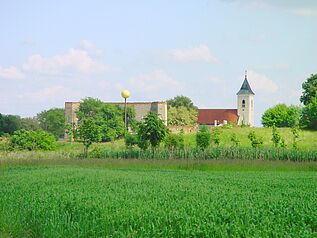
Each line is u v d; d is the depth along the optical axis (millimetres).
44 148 82500
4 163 59156
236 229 14570
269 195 24516
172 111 164250
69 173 42031
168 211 17703
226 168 54000
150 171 49656
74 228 17812
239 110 195125
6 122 114062
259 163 54281
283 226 15344
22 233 20172
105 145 91375
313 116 112000
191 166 55156
